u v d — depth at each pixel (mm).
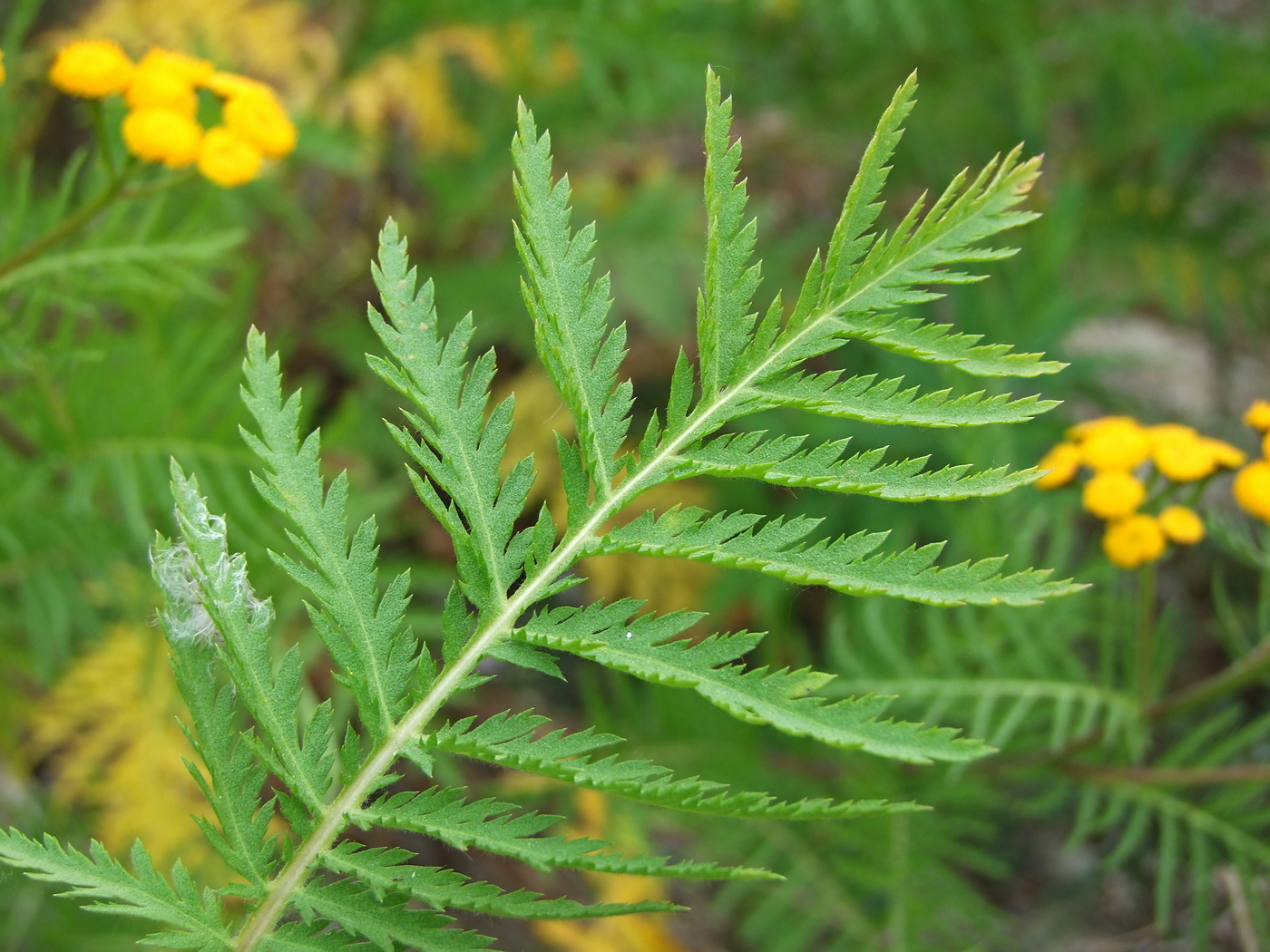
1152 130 579
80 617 376
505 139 558
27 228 350
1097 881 452
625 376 567
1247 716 459
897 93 235
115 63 309
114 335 383
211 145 311
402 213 583
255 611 239
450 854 436
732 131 695
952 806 404
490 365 242
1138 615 363
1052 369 229
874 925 382
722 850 394
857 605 433
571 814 408
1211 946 412
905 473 229
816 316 237
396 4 495
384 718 238
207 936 234
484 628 239
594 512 239
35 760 405
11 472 361
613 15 464
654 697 409
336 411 521
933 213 236
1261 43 584
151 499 365
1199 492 346
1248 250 577
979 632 381
